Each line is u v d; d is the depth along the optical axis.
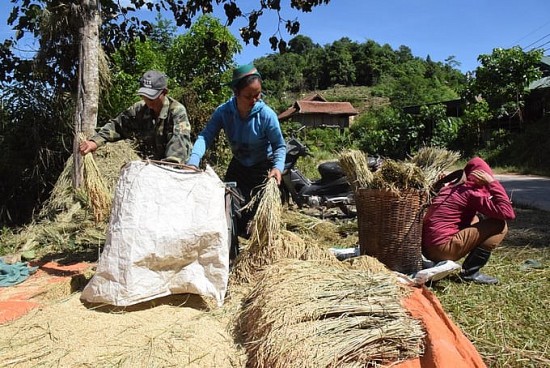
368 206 4.19
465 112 25.09
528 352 2.88
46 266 5.07
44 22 7.29
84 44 6.84
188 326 3.05
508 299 3.73
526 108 24.80
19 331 2.99
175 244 3.29
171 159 3.70
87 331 2.97
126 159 7.27
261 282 3.27
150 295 3.26
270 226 3.79
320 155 21.64
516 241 5.70
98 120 9.02
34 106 7.92
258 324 2.85
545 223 7.02
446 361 2.54
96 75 6.91
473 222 4.44
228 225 4.02
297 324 2.71
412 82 55.94
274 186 3.91
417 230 4.15
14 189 7.68
